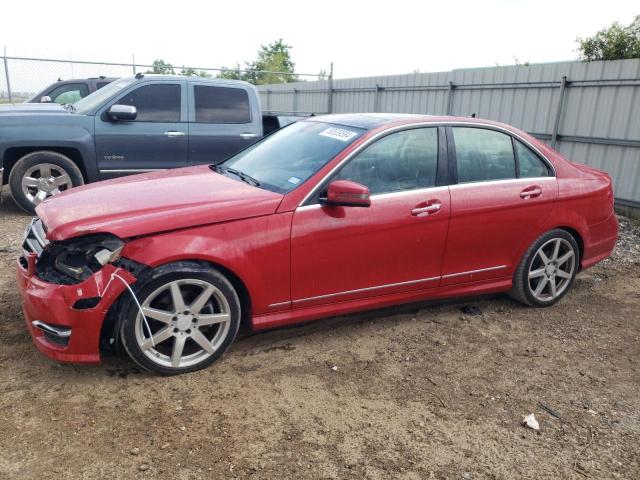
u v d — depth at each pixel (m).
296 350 3.86
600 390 3.60
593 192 4.91
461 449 2.92
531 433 3.09
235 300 3.48
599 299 5.29
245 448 2.80
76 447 2.72
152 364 3.30
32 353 3.56
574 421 3.23
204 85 7.71
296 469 2.67
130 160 7.37
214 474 2.60
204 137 7.67
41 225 3.50
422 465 2.77
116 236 3.13
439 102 12.87
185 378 3.40
